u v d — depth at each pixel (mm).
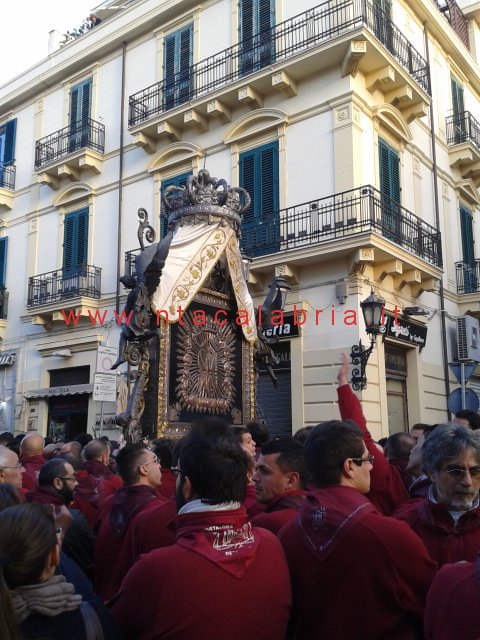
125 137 17172
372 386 12211
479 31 19891
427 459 2646
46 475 3857
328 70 13383
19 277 19203
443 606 1903
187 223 6812
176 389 6250
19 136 20484
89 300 16406
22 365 18297
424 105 14492
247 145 14562
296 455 3004
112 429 15562
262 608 2102
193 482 2211
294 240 12969
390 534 2293
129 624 2074
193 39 16156
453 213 16750
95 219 17344
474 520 2559
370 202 12266
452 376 15109
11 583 1779
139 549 3031
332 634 2283
